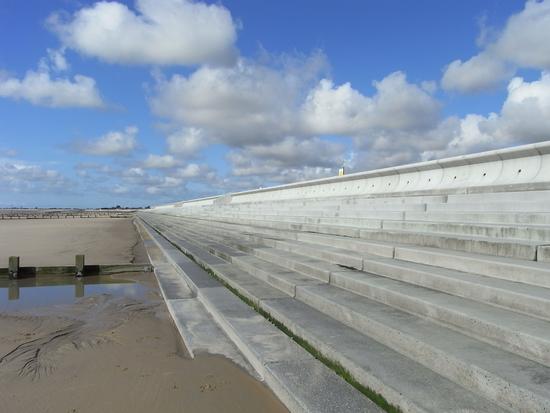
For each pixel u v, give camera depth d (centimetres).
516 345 335
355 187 1557
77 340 684
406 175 1262
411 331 402
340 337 457
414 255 613
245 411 393
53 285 1331
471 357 330
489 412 286
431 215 841
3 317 880
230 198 3431
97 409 414
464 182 1016
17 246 2605
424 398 308
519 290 399
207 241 1672
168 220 4850
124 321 806
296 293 655
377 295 532
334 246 873
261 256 1029
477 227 648
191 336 612
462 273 504
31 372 529
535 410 264
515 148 867
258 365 463
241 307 689
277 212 1855
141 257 1980
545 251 468
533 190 804
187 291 962
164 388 454
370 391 357
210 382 457
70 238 3378
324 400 352
